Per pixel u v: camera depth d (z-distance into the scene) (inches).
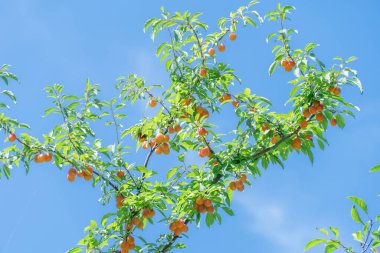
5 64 285.0
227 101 281.6
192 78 309.6
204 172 279.4
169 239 274.5
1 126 267.9
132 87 314.5
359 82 251.0
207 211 250.5
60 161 268.7
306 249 163.9
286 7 266.7
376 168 154.9
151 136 291.4
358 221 156.3
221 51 315.9
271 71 271.6
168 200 254.8
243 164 267.4
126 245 248.4
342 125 267.9
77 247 250.4
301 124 265.4
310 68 266.5
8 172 270.5
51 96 282.0
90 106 297.3
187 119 275.6
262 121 276.8
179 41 290.0
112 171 280.1
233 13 315.9
